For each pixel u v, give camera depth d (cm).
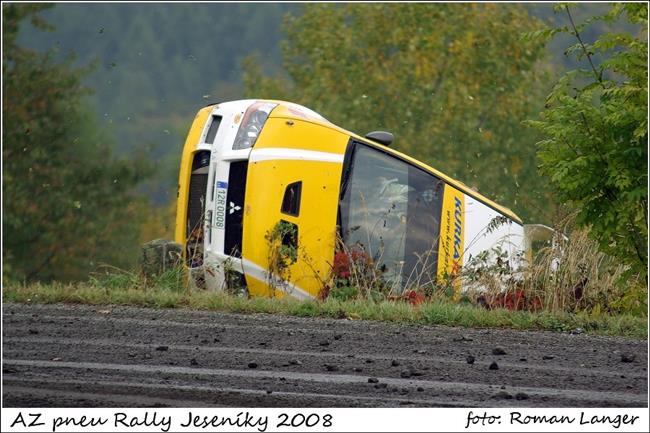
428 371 2577
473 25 9019
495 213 4391
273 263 3959
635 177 3397
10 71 9625
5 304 3459
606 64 3422
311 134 4141
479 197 4391
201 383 2423
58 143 9881
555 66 8850
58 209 9594
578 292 3725
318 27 9388
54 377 2464
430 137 8581
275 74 9625
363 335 2991
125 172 10094
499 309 3347
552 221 4000
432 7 9119
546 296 3675
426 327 3152
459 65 8888
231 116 4131
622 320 3300
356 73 9088
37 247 9712
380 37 9300
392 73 9094
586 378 2533
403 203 4238
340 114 8888
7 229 9400
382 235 4188
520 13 8994
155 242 4150
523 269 3775
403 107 8788
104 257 9988
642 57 3391
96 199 9956
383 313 3275
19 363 2605
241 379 2464
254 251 3966
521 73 8850
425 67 8994
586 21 3466
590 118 3453
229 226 4022
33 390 2338
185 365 2602
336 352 2772
